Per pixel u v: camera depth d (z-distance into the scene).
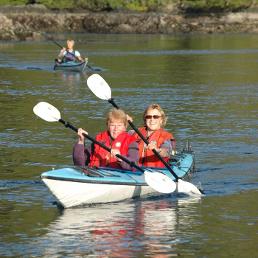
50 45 146.50
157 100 63.66
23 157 39.56
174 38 183.50
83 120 52.56
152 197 31.33
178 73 90.25
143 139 31.70
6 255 24.19
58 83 78.94
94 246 25.06
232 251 24.77
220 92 70.31
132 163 30.59
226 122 51.97
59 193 29.19
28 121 51.97
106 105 60.72
